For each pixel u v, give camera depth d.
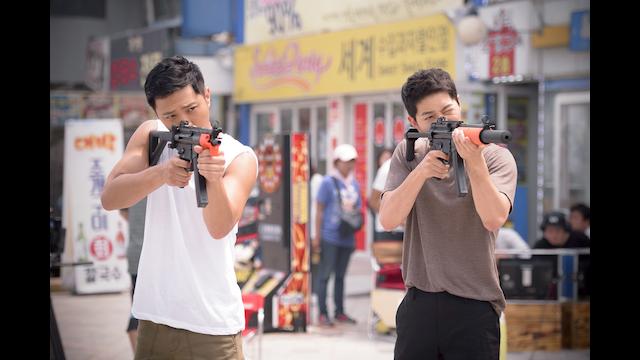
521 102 12.64
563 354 8.23
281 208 9.69
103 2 24.17
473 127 3.49
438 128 3.64
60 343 6.91
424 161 3.69
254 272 9.87
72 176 12.59
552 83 11.41
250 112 18.38
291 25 16.70
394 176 4.07
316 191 10.62
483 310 3.84
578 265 8.53
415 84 3.85
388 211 3.86
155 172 3.40
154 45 19.69
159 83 3.50
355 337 9.41
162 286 3.60
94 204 12.58
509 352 8.31
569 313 8.53
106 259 12.62
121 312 11.03
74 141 12.57
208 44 19.64
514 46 11.66
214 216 3.42
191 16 19.67
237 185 3.55
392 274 9.21
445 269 3.85
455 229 3.84
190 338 3.59
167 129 3.66
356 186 10.21
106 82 21.41
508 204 3.73
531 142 12.70
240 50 18.17
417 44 13.37
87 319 10.53
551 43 11.35
